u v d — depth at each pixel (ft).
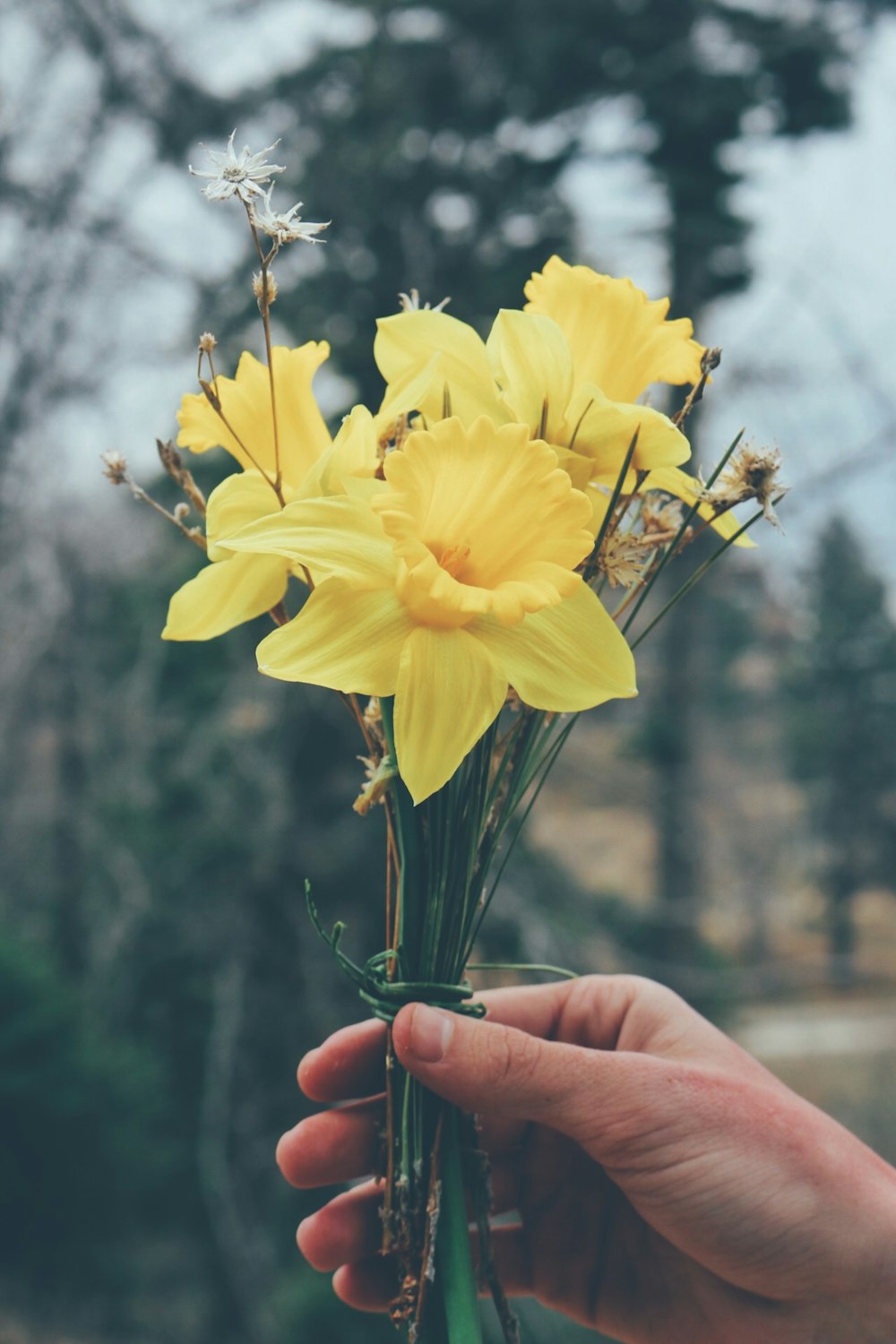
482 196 21.07
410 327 3.22
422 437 2.84
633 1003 4.92
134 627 21.22
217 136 21.35
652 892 28.48
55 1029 12.41
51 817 22.36
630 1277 5.09
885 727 48.96
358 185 20.13
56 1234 11.94
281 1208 18.97
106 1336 14.03
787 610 31.99
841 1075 31.37
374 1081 4.79
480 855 3.63
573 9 21.31
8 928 13.70
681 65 22.45
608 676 3.03
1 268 20.79
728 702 37.99
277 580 3.43
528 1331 15.94
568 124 22.74
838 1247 4.01
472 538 3.07
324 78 21.74
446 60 21.59
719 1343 4.85
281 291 19.94
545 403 3.11
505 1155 5.27
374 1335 16.47
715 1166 4.00
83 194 20.99
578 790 28.84
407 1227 3.63
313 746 20.06
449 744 2.85
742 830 33.60
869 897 58.49
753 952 34.68
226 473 18.62
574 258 21.42
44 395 20.68
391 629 2.92
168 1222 17.25
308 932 19.56
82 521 21.88
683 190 23.61
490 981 19.19
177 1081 18.92
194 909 19.75
